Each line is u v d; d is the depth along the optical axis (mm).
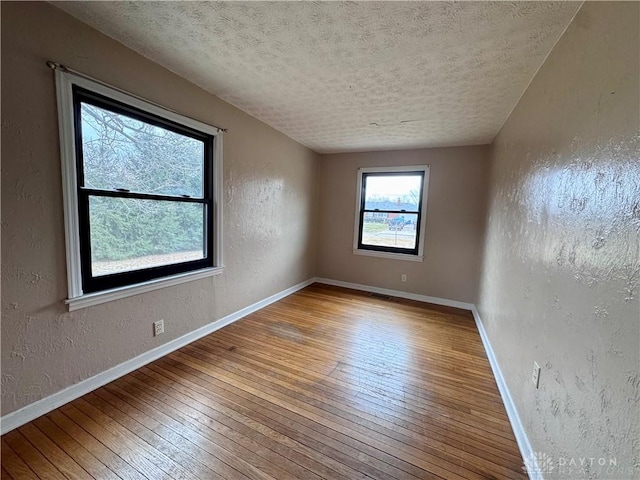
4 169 1390
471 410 1801
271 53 1858
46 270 1569
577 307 1086
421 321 3270
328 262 4781
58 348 1652
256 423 1624
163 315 2295
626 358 792
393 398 1890
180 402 1776
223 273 2859
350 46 1744
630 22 852
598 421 905
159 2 1439
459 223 3844
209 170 2623
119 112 1888
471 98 2336
